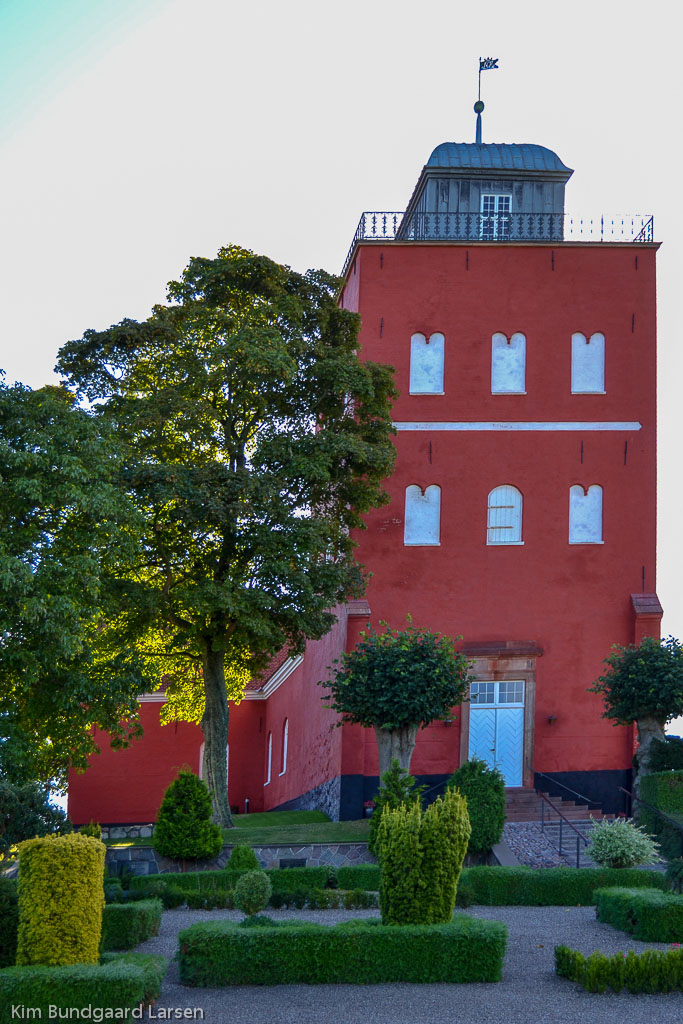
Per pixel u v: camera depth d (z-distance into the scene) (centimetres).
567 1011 1456
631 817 3066
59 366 2775
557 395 3228
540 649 3138
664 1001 1504
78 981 1366
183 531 2709
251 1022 1409
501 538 3191
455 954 1581
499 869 2145
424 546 3166
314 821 3158
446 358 3222
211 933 1573
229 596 2580
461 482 3192
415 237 3425
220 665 2922
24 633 2100
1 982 1361
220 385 2778
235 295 2914
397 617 3139
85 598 2222
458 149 3481
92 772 4025
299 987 1556
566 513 3200
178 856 2472
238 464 2903
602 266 3272
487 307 3241
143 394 2841
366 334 3219
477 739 3122
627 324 3259
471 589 3162
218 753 2880
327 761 3266
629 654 2889
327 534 2819
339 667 3155
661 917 1797
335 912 2039
